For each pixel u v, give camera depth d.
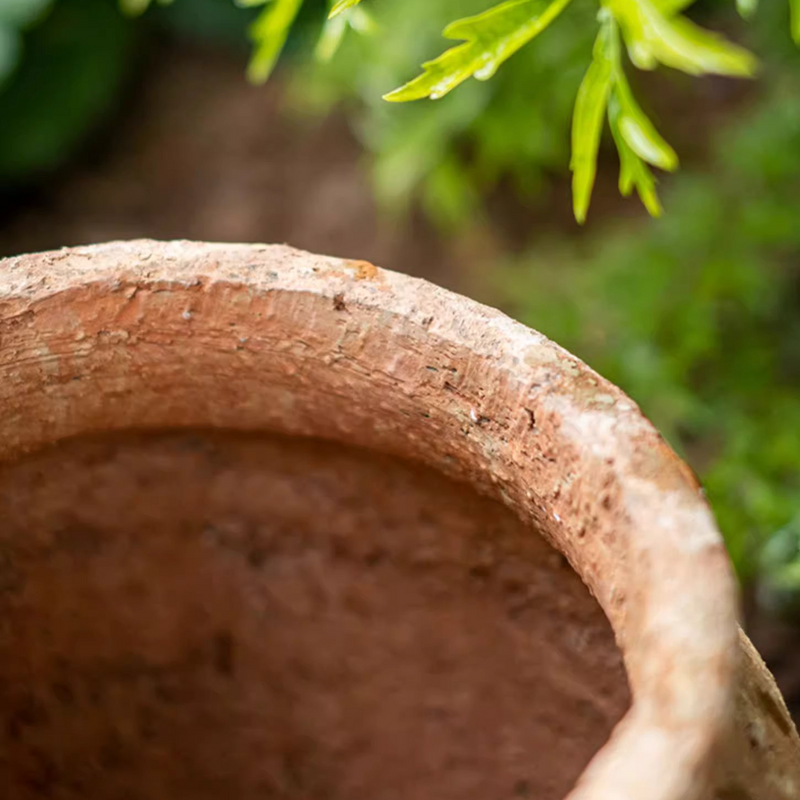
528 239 1.68
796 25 0.74
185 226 1.87
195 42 2.06
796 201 1.36
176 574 0.80
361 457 0.76
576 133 0.75
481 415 0.72
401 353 0.72
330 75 1.64
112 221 1.90
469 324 0.71
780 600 1.09
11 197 1.96
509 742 0.79
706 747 0.65
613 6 0.74
